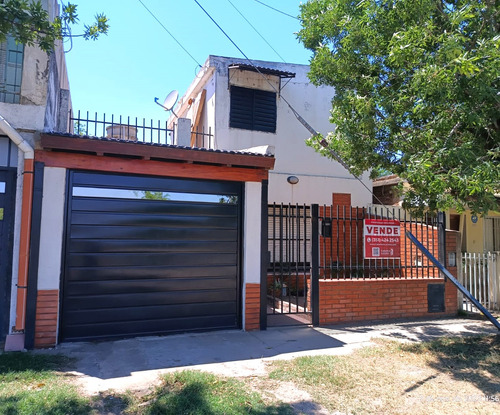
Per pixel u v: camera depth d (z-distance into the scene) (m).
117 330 6.22
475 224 13.22
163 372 4.82
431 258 6.86
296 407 3.99
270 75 12.46
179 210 6.70
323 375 4.83
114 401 3.99
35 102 5.95
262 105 12.39
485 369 5.14
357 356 5.61
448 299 8.51
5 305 5.73
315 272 7.52
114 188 6.30
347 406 4.04
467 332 7.09
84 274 6.05
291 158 12.49
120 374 4.73
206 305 6.84
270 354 5.67
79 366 4.97
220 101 12.00
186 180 6.78
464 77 4.82
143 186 6.48
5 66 6.00
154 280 6.48
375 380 4.73
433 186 4.67
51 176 5.85
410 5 5.43
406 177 5.51
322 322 7.47
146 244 6.45
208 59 12.14
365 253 7.87
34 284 5.65
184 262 6.69
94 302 6.09
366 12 6.25
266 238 7.21
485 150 5.36
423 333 6.99
